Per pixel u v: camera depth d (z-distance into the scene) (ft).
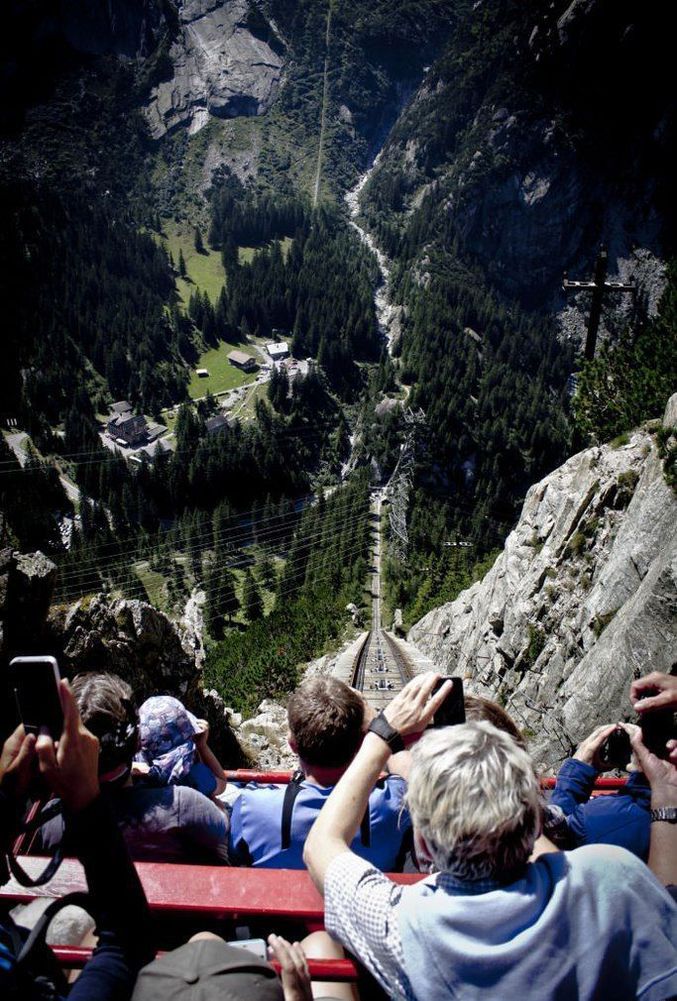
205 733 15.67
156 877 10.12
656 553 61.98
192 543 628.69
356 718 12.21
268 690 316.81
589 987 6.90
